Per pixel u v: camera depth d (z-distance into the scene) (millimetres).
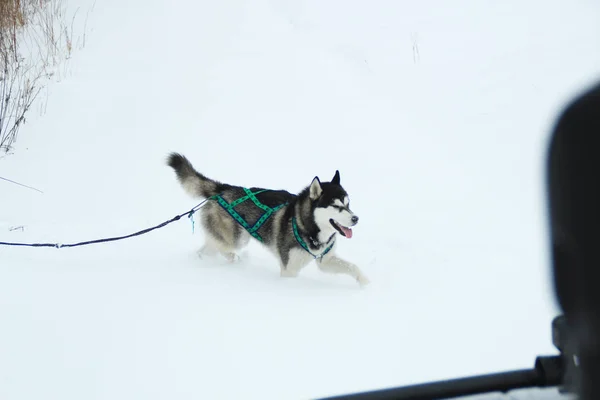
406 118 9688
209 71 10977
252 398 3271
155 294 4836
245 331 4125
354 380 3438
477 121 9258
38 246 6145
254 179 8281
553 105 9047
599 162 917
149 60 11469
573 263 988
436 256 5887
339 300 4812
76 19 13094
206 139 9242
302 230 5480
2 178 8289
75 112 9945
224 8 13352
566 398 1512
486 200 7242
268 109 10000
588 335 1013
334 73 10992
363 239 6602
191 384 3414
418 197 7531
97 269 5512
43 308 4449
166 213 7539
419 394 1970
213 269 5730
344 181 8156
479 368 3525
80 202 7773
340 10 13406
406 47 11641
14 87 10359
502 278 5133
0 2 12055
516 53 10680
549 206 1025
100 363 3648
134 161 8750
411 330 4137
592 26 11016
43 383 3404
